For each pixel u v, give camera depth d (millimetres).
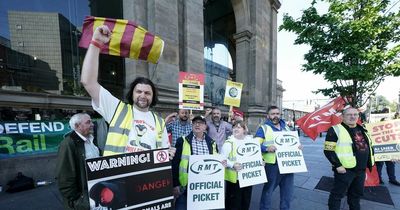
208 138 3027
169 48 7215
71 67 6422
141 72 6777
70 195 1987
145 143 1866
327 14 5176
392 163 5312
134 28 2207
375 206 4027
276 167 3477
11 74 5340
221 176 2811
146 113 2000
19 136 4828
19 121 4855
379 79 5184
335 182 3357
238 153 3115
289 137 3562
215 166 2797
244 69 13070
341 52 5133
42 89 5844
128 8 6852
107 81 6961
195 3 8570
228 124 4926
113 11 7398
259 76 13578
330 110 4676
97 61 1743
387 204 4117
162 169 1830
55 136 5316
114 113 1853
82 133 2297
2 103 4867
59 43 6195
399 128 4551
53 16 6129
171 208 1841
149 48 2254
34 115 5375
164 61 7035
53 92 6027
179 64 8047
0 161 4570
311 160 8047
